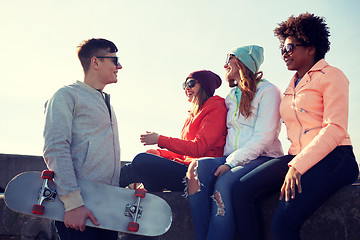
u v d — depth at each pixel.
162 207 2.26
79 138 2.19
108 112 2.38
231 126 2.77
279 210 2.03
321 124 2.20
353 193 2.09
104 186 2.18
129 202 2.19
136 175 2.81
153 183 2.77
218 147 2.84
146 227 2.18
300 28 2.43
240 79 2.86
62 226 2.12
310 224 2.18
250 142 2.49
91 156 2.19
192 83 3.10
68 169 2.02
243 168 2.37
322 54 2.45
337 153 2.06
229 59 2.89
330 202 2.15
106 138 2.29
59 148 2.04
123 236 2.76
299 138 2.26
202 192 2.38
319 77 2.24
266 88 2.67
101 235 2.26
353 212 2.08
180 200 2.62
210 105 2.90
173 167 2.69
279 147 2.63
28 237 2.89
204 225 2.32
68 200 1.97
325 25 2.46
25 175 2.11
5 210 2.99
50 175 2.02
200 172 2.42
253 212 2.19
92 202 2.11
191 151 2.71
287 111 2.38
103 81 2.47
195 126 2.93
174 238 2.59
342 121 2.06
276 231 2.02
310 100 2.25
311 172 2.01
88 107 2.24
